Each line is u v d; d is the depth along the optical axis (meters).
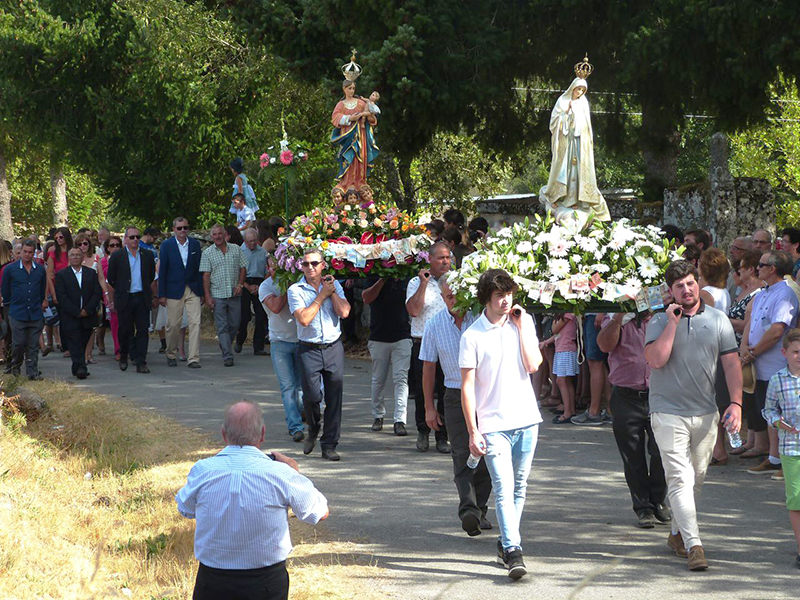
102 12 27.89
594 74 16.55
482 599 5.99
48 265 17.67
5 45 27.33
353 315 17.27
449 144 24.77
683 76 14.34
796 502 6.46
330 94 15.82
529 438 6.55
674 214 15.27
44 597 5.82
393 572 6.53
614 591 6.08
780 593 6.02
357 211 11.47
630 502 8.12
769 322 8.93
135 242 15.44
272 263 10.69
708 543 7.00
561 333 11.20
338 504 8.23
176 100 25.31
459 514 7.20
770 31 13.65
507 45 15.70
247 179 22.78
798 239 10.22
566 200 9.10
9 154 42.34
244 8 17.14
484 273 6.53
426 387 7.72
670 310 6.43
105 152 27.58
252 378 14.78
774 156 29.94
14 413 10.94
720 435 9.24
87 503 8.28
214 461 4.78
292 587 6.20
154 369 15.85
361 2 14.77
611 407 7.49
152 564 6.61
